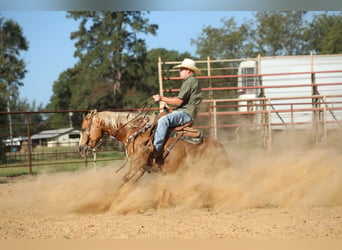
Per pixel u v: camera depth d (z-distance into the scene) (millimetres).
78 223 11102
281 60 30594
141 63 69875
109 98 71438
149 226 10430
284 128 29766
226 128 32250
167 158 12680
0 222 11570
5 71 62125
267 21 73438
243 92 30766
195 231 9836
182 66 12930
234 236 9336
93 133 13664
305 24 74188
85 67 70062
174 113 12812
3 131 46000
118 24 69062
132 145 12992
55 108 112125
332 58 30594
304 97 27281
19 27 63125
